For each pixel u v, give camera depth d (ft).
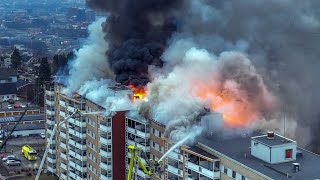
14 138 634.02
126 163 377.71
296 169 263.29
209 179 295.89
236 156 286.25
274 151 274.57
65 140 444.14
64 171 453.17
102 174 383.86
